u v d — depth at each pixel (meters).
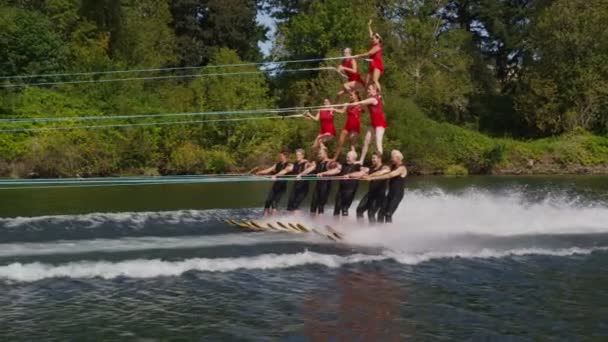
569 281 11.83
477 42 75.50
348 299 10.45
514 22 71.81
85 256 13.52
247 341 8.55
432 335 8.85
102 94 43.66
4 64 42.88
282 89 58.34
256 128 45.03
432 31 60.25
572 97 55.00
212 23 67.50
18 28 43.19
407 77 56.88
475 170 50.34
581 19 54.31
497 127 64.44
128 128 40.25
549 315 9.79
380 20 59.88
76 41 49.72
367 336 8.77
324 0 61.06
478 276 12.12
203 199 26.27
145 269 12.27
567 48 55.53
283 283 11.41
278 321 9.34
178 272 12.10
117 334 8.81
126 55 53.09
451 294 10.84
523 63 66.75
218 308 9.93
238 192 30.05
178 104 45.31
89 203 24.12
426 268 12.72
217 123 43.91
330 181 19.05
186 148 42.19
